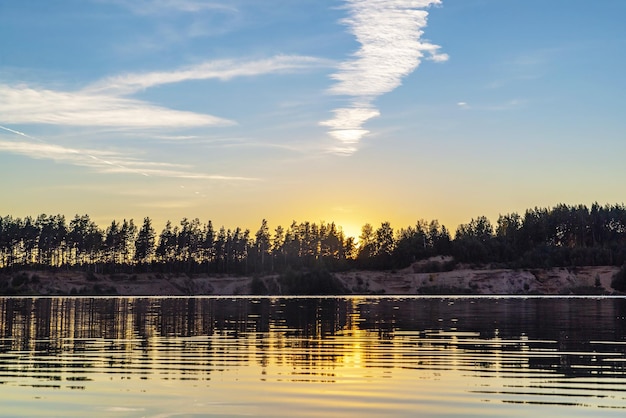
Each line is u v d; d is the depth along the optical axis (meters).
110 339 45.78
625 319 66.75
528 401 23.25
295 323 62.94
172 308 98.12
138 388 25.94
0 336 48.34
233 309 94.38
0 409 22.28
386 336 47.66
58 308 97.62
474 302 122.50
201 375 29.20
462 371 30.02
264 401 23.41
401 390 25.36
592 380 27.42
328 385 26.56
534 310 87.19
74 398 24.03
